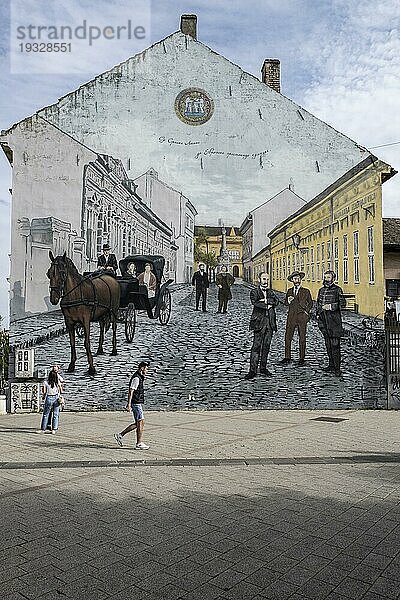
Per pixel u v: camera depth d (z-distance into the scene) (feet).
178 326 63.52
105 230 64.49
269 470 33.01
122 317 62.95
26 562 18.95
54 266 62.59
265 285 64.80
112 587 16.99
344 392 63.52
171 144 66.39
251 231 65.87
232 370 63.21
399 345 64.28
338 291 65.00
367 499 26.61
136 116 66.28
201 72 67.67
